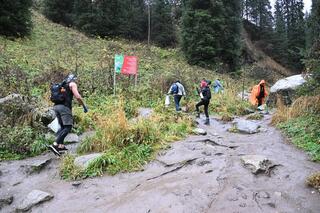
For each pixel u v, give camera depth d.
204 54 30.39
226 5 32.59
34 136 8.36
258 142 8.62
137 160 7.03
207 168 6.62
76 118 9.62
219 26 30.67
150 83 16.84
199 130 9.62
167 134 8.74
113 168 6.71
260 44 53.62
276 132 9.66
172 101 14.97
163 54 30.64
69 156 7.10
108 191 5.97
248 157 6.88
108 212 5.28
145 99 14.17
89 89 13.48
